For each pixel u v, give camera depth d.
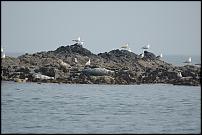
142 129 31.97
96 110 38.94
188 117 36.41
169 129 32.06
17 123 33.22
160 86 55.25
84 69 58.22
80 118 35.31
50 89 50.88
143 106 41.47
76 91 49.88
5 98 44.66
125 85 55.34
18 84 53.81
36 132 30.64
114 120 34.81
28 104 41.44
